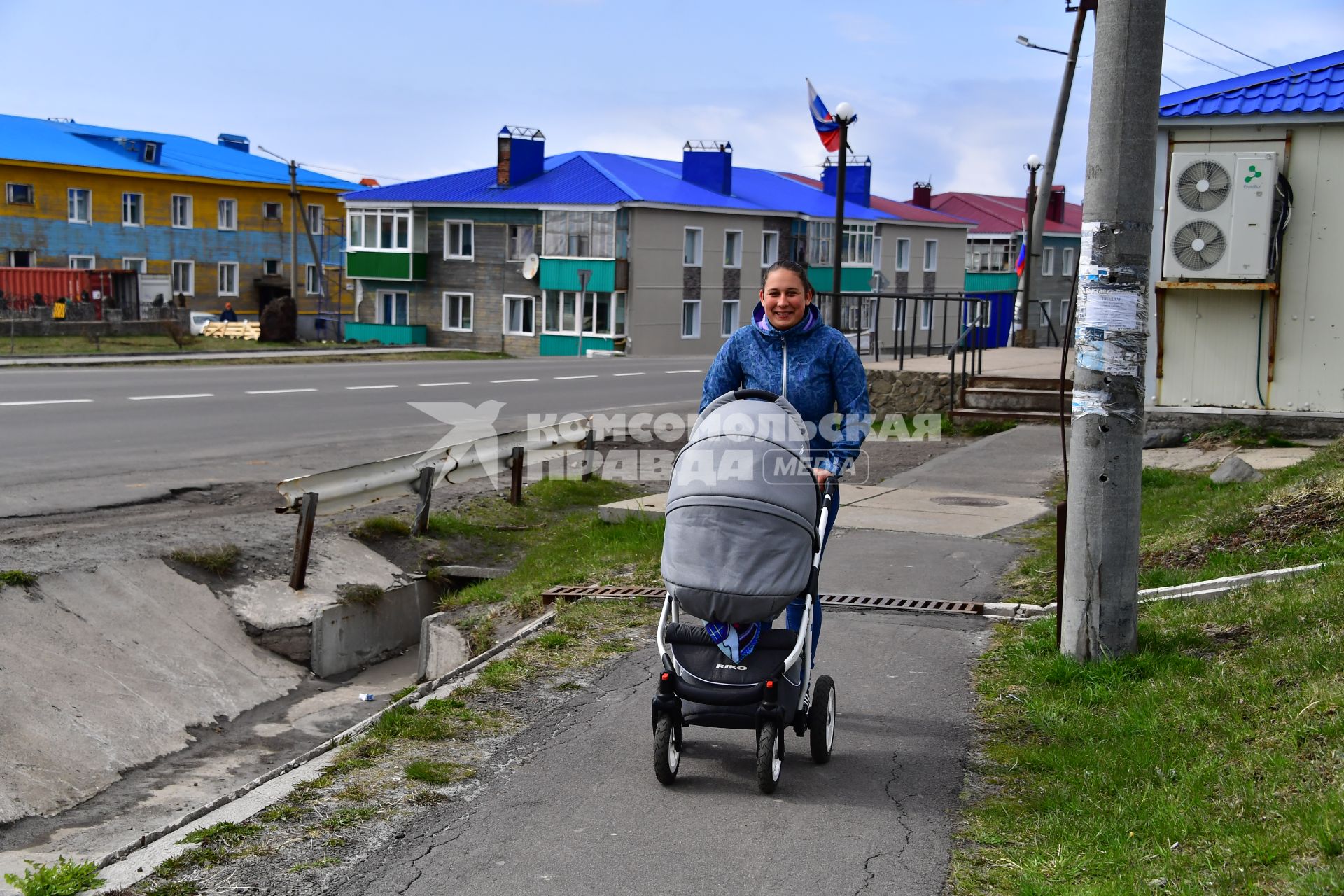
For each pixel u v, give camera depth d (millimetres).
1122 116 5809
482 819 4562
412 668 9031
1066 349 6160
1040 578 8234
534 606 8266
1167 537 8508
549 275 53188
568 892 3961
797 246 59656
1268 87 12734
